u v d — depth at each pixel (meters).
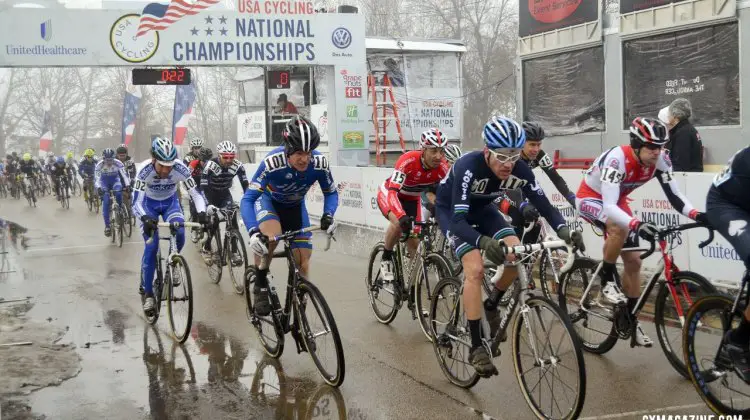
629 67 10.70
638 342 4.25
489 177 3.69
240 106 20.66
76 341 5.20
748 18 8.86
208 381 4.27
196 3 12.28
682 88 9.88
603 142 11.29
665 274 3.95
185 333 5.00
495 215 4.00
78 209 17.78
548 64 12.31
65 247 10.32
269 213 4.60
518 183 3.75
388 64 15.60
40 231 12.53
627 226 3.92
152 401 3.94
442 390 4.01
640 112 10.60
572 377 3.27
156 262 5.59
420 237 4.96
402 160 5.18
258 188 4.42
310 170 4.50
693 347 3.52
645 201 6.09
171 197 6.26
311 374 4.36
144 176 5.66
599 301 4.41
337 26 13.03
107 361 4.70
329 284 7.09
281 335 4.57
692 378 3.53
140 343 5.13
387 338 5.13
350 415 3.67
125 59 12.11
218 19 12.39
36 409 3.83
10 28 11.73
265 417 3.68
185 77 12.89
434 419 3.58
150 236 5.34
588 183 4.54
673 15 9.86
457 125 16.28
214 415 3.71
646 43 10.35
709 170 9.38
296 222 4.90
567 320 3.25
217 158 7.68
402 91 15.69
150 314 5.64
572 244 3.42
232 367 4.54
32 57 11.82
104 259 9.13
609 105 11.08
